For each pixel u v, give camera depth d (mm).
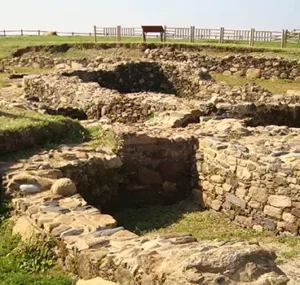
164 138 7961
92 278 4227
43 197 5875
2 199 6094
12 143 7535
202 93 15680
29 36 33500
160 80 17594
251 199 6844
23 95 14672
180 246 3863
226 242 3758
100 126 9234
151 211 7656
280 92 17969
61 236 4758
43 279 4477
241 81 20328
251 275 3270
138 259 3771
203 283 3193
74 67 19312
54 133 8273
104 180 7488
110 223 5051
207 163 7656
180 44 25141
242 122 9414
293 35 27703
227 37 29172
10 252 5078
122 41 27812
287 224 6449
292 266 5574
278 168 6492
